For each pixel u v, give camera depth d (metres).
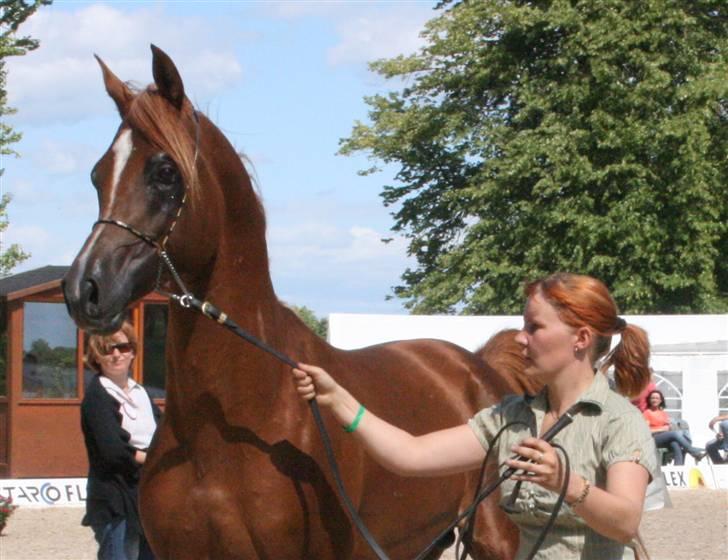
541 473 3.51
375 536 5.11
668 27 28.03
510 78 29.97
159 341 18.27
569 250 28.08
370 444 4.28
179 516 4.62
